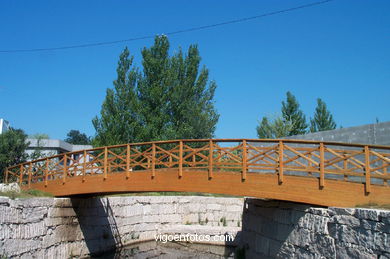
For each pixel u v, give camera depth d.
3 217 12.03
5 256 11.88
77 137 79.00
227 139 12.83
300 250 11.39
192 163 13.36
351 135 15.63
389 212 7.96
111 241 19.36
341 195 10.77
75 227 16.45
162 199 24.34
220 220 27.72
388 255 7.86
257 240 15.20
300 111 37.53
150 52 30.70
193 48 31.41
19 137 25.94
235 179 12.48
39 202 14.18
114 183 14.84
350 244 9.10
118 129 29.31
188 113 30.27
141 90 30.30
